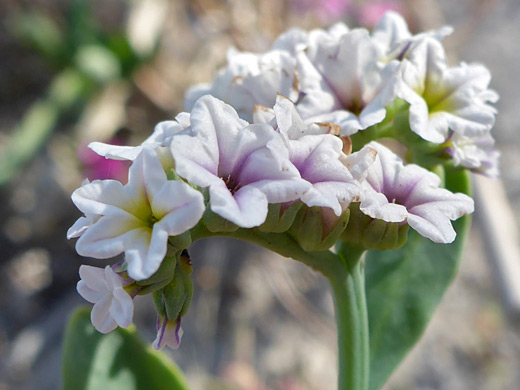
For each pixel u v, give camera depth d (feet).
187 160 0.23
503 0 0.68
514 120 0.63
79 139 0.58
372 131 0.27
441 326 0.55
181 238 0.23
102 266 0.56
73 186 0.58
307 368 0.51
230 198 0.23
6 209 0.58
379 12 0.57
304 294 0.53
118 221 0.23
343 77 0.27
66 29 0.62
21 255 0.57
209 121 0.23
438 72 0.27
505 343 0.54
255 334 0.52
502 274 0.47
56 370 0.52
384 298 0.29
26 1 0.65
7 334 0.54
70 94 0.58
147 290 0.23
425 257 0.30
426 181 0.25
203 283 0.53
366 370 0.27
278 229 0.24
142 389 0.29
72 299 0.56
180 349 0.51
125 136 0.59
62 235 0.57
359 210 0.25
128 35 0.58
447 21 0.66
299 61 0.27
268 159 0.23
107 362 0.29
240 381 0.49
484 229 0.48
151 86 0.59
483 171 0.27
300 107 0.26
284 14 0.56
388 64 0.26
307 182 0.23
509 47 0.66
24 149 0.57
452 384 0.53
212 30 0.57
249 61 0.27
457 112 0.27
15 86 0.65
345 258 0.26
